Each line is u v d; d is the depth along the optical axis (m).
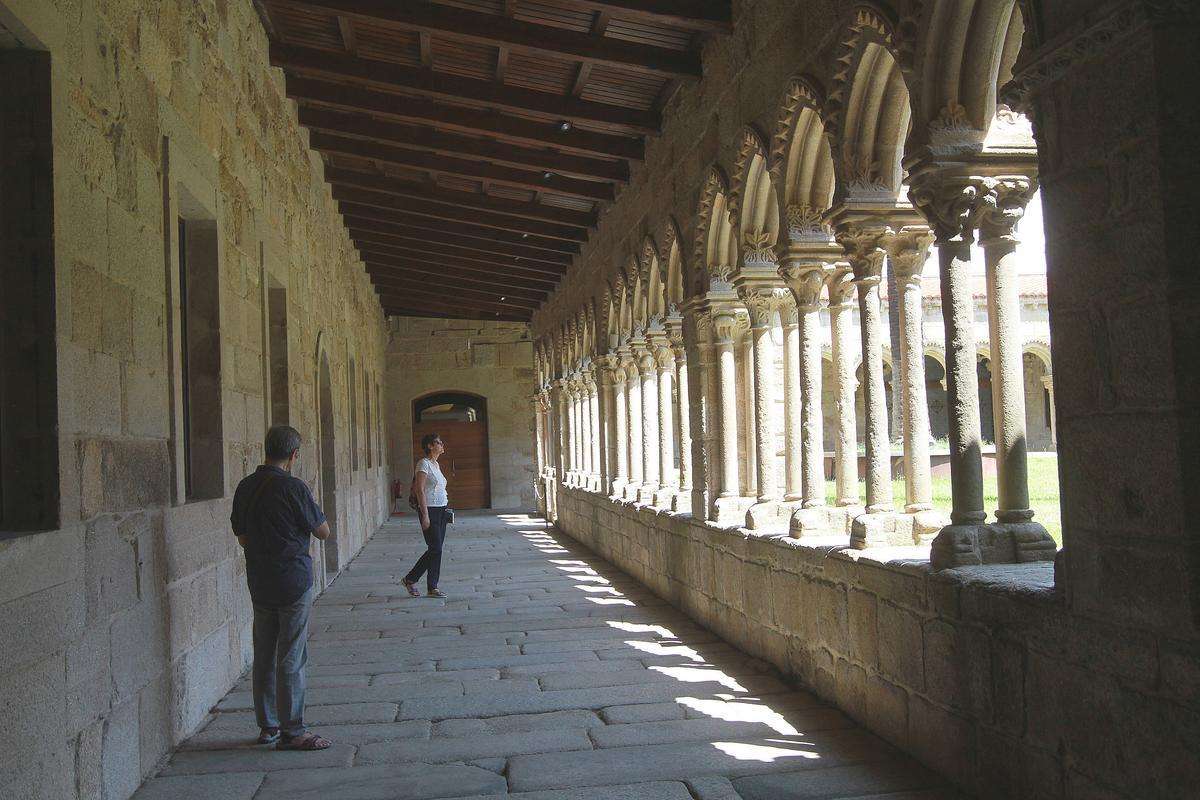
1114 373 2.64
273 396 8.05
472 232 13.60
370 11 6.87
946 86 3.63
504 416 21.75
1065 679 2.89
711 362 7.20
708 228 7.09
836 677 4.71
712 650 6.27
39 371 3.21
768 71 5.56
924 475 4.54
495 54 7.93
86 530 3.42
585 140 9.25
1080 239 2.76
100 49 3.76
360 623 7.68
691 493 7.93
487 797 3.71
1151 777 2.52
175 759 4.24
